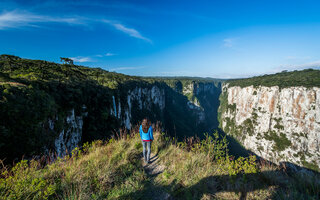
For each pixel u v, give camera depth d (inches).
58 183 116.7
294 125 2770.7
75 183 117.5
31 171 126.6
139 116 3253.0
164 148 202.5
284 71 4534.9
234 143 3897.6
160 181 131.3
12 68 1520.7
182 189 118.0
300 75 3272.6
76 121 1321.4
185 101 6717.5
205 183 123.3
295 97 2753.4
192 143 191.3
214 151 170.1
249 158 139.7
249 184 119.6
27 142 756.6
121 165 151.6
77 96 1380.4
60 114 1107.3
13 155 698.2
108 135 1707.7
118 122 2036.2
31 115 811.4
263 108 3356.3
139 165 159.8
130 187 120.0
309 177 109.3
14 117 732.0
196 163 155.4
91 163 148.3
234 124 4362.7
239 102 4288.9
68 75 1818.4
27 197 98.5
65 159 149.1
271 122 3152.1
